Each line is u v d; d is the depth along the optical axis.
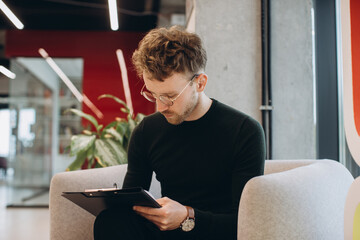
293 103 2.65
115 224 1.11
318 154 2.51
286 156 2.61
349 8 1.18
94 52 6.52
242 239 1.03
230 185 1.30
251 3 2.71
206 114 1.34
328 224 1.18
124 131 2.76
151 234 1.19
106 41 6.55
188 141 1.34
